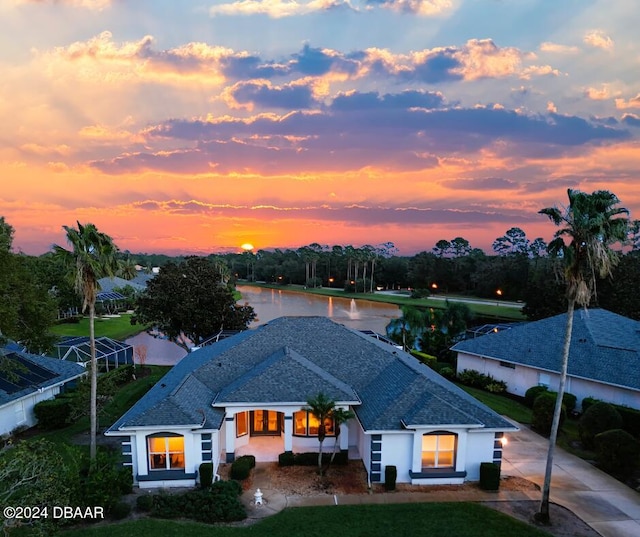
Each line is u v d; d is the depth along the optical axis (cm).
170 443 2102
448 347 4738
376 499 1959
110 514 1788
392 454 2112
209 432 2080
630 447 2197
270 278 19238
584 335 3394
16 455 1348
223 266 10806
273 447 2467
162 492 1952
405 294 13788
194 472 2089
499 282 11606
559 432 2802
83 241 2109
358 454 2406
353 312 9712
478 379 3812
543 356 3434
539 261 12019
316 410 2114
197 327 4672
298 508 1869
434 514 1825
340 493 2011
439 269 13938
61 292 6806
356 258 15075
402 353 3167
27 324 2833
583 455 2470
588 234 1647
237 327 4841
